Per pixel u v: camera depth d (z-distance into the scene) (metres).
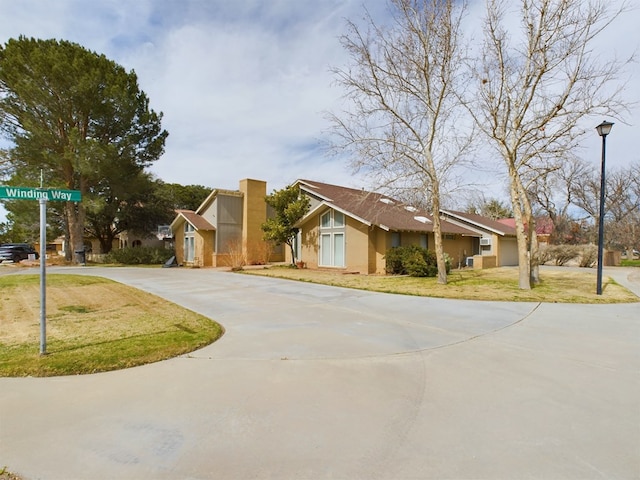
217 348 5.52
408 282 14.03
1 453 2.82
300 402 3.70
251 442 2.97
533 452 2.83
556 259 27.42
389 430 3.16
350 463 2.69
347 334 6.36
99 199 24.95
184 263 26.36
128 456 2.78
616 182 34.88
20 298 10.24
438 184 13.83
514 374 4.50
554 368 4.71
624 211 35.16
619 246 36.44
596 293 11.18
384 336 6.23
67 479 2.51
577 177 32.38
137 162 27.39
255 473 2.57
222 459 2.74
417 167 13.57
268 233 20.97
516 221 12.26
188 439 3.01
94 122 25.12
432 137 13.34
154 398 3.79
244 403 3.67
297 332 6.48
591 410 3.54
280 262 26.72
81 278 15.27
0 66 22.34
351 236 18.56
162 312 8.25
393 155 13.25
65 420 3.33
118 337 6.05
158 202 34.59
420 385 4.15
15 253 29.23
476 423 3.28
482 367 4.75
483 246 27.33
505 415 3.43
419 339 6.06
